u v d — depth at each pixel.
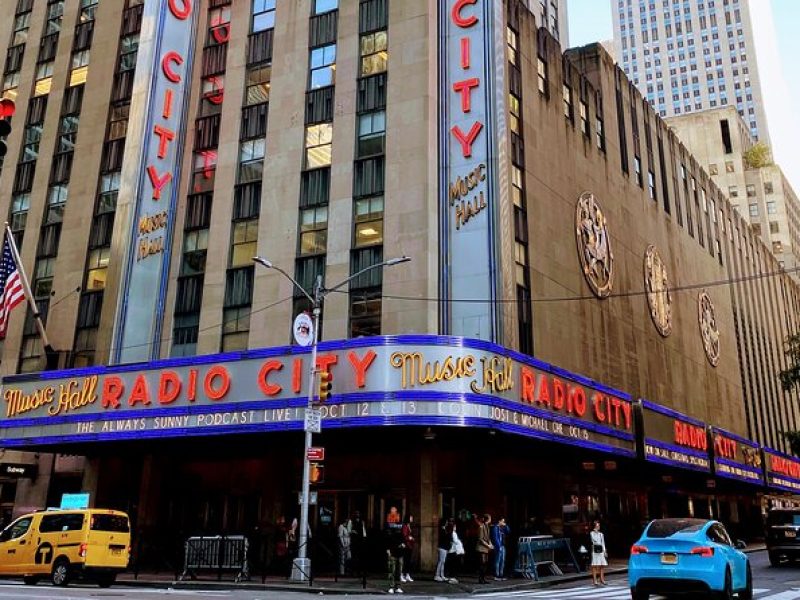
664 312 51.03
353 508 31.34
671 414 40.16
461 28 34.53
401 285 31.36
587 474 39.50
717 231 68.62
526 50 39.56
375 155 34.06
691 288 57.53
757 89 162.62
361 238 33.16
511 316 30.89
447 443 29.39
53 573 22.45
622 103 51.84
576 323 38.41
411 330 30.52
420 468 28.03
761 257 82.94
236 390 27.80
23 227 44.19
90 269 40.69
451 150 32.84
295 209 35.31
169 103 39.88
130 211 37.53
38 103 47.25
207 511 34.88
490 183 31.72
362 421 24.73
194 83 40.84
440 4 35.41
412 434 27.39
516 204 35.06
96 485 35.78
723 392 60.31
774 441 72.31
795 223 125.06
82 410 30.94
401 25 35.59
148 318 36.53
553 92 41.59
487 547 23.28
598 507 40.16
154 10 41.16
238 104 39.06
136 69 40.59
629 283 46.28
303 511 23.48
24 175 45.69
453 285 31.03
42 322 40.91
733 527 58.84
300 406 26.28
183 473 35.91
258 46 39.72
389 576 23.98
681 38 174.25
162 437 28.61
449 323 30.59
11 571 23.31
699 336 57.47
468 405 24.58
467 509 30.05
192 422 28.20
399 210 32.50
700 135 121.56
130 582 23.61
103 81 45.00
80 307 40.00
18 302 33.97
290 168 36.19
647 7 180.25
